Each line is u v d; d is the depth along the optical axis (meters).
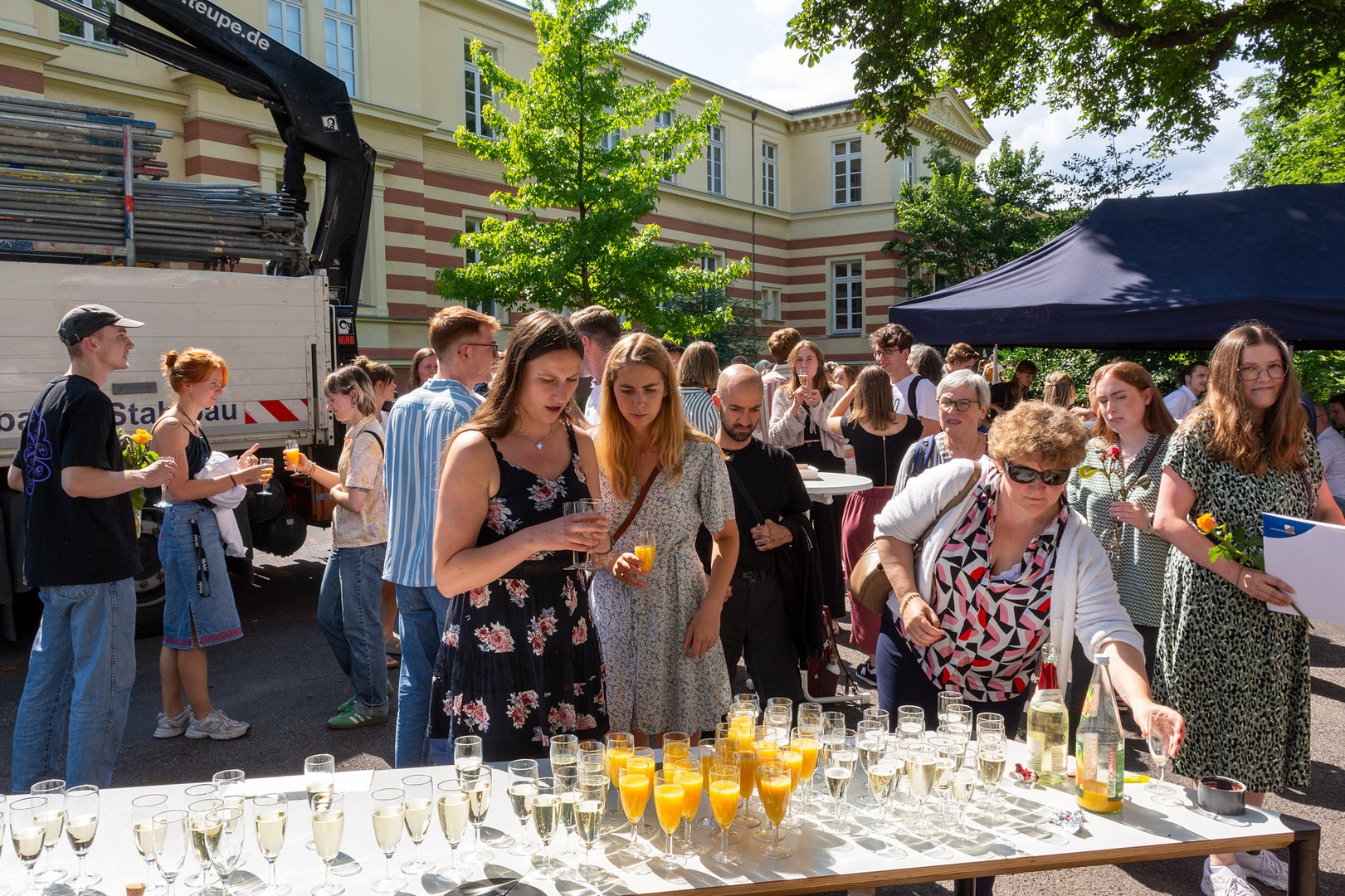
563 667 2.36
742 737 2.09
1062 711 2.19
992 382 10.54
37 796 1.73
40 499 3.22
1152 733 2.11
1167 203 7.56
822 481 4.84
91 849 1.87
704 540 3.52
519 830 1.96
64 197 6.25
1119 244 7.34
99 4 12.41
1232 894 2.85
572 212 19.25
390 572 3.30
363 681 4.56
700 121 13.91
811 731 2.14
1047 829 1.96
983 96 14.44
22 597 5.99
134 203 6.56
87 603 3.26
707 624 2.88
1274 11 10.53
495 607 2.31
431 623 3.35
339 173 7.82
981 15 12.20
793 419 6.59
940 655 2.58
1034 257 7.80
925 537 2.54
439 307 16.98
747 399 3.49
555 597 2.37
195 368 4.06
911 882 1.80
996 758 2.01
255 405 6.61
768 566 3.60
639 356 2.76
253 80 7.49
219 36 7.25
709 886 1.74
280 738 4.46
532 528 2.16
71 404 3.18
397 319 15.80
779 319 26.72
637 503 2.85
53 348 5.76
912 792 1.99
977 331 7.23
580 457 2.51
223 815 1.66
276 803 1.85
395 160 15.73
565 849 1.88
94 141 6.39
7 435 5.58
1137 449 3.98
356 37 15.16
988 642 2.48
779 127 26.30
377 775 2.20
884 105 13.62
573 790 1.80
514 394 2.30
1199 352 13.84
